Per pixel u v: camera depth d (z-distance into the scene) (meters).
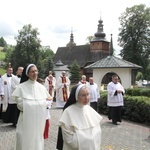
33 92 5.43
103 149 7.48
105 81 37.12
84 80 13.65
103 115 14.60
